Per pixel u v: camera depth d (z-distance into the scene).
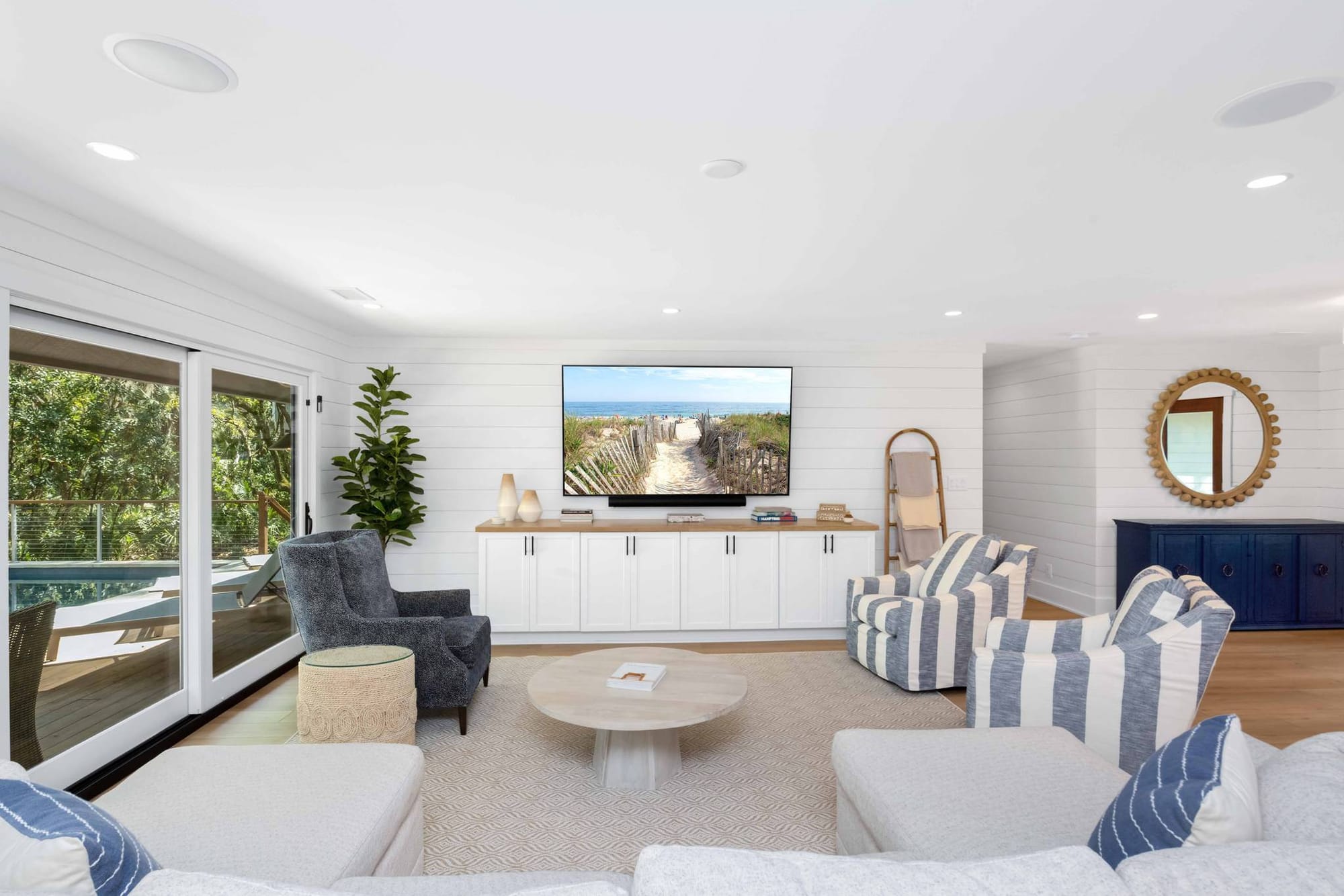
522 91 1.72
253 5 1.37
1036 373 6.69
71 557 2.77
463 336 5.34
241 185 2.33
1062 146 2.05
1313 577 5.55
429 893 1.44
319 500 4.75
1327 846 0.93
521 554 5.02
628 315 4.53
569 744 3.30
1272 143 2.03
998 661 2.72
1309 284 3.71
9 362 2.43
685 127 1.92
